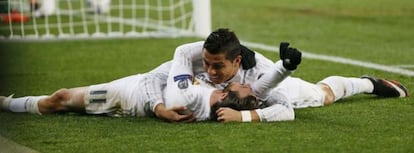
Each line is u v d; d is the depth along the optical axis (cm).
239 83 856
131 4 2323
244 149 754
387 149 751
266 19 2033
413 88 1092
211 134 807
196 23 1711
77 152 759
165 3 2284
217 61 836
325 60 1384
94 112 899
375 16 2048
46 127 857
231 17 2083
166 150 757
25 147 783
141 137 805
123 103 881
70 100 903
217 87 861
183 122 854
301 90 933
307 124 851
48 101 912
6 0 1830
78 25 1922
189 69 864
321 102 943
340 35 1738
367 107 941
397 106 948
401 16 2039
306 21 1978
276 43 1630
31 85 1180
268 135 802
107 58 1451
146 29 1841
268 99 870
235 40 840
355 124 854
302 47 1563
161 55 1478
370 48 1536
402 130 826
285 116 861
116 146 776
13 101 925
